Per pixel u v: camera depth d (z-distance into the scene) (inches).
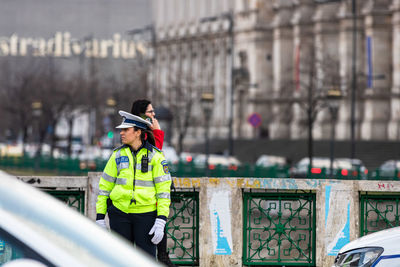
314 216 796.6
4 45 6692.9
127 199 562.9
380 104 6181.1
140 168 565.9
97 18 6811.0
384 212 810.2
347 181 792.3
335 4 6786.4
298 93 6284.5
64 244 199.3
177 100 7086.6
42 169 4311.0
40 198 210.8
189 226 844.0
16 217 200.2
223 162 3932.1
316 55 5319.9
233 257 794.2
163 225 564.1
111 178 572.4
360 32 6392.7
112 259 200.8
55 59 6801.2
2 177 215.6
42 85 6530.5
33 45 6761.8
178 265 803.4
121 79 6796.3
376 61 6230.3
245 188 806.5
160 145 619.5
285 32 7760.8
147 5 6948.8
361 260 617.9
